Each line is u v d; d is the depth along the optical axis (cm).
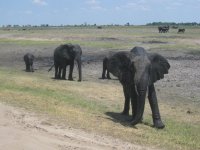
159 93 2370
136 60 1457
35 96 1855
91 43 5922
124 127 1426
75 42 6206
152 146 1217
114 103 1975
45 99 1802
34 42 6344
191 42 6131
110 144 1154
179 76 2984
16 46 5603
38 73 3200
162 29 9712
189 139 1368
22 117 1318
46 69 3528
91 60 4053
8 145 971
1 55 4691
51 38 7356
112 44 5719
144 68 1431
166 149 1207
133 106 1539
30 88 2169
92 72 3278
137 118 1441
